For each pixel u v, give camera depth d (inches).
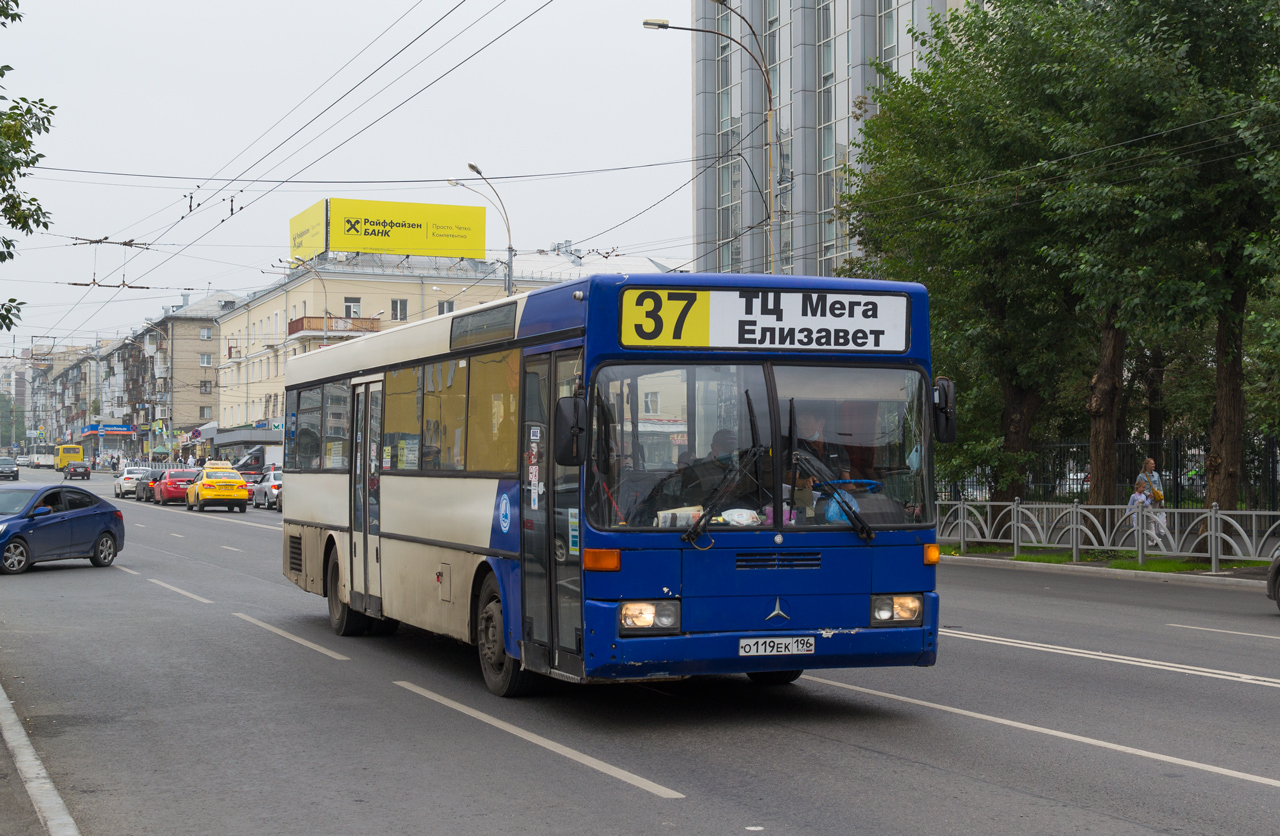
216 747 306.8
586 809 243.1
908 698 367.2
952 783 261.1
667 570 309.0
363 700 371.6
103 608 636.1
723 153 2062.0
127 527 1441.9
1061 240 933.2
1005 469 1076.5
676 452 315.6
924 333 339.9
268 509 2038.6
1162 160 812.6
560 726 329.4
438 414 425.1
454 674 422.6
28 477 3954.2
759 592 314.7
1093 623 562.3
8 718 340.8
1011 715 339.0
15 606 644.7
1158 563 872.3
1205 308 832.3
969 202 979.9
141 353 5113.2
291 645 498.3
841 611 320.8
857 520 321.7
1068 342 1060.5
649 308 318.0
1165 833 222.5
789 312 327.3
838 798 249.1
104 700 373.7
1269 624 561.6
